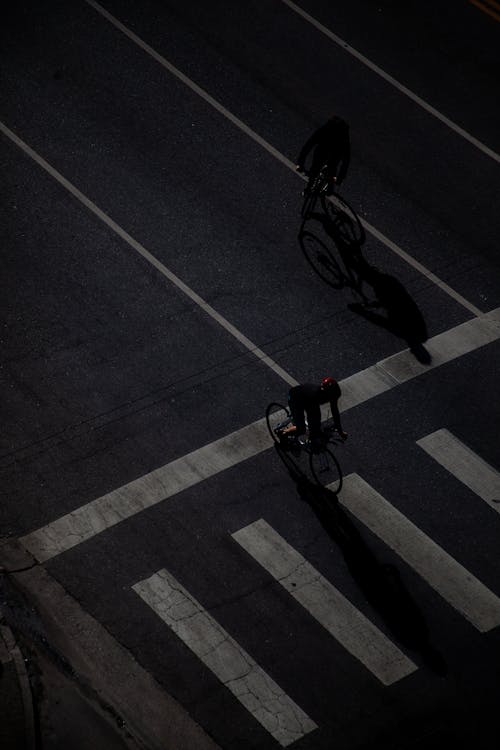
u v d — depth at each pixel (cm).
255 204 2417
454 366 2183
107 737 1647
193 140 2523
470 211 2483
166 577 1841
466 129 2662
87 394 2061
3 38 2662
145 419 2038
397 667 1764
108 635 1769
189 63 2689
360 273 2320
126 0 2808
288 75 2711
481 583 1875
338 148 2277
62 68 2620
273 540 1900
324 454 1995
